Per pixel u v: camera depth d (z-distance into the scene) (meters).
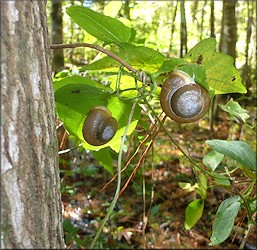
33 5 0.14
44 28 0.15
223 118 0.91
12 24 0.13
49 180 0.15
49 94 0.15
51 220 0.15
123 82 0.23
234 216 0.24
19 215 0.13
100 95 0.21
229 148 0.25
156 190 0.64
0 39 0.13
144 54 0.20
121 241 0.53
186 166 0.71
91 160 0.70
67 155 0.54
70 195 0.61
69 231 0.43
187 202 0.61
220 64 0.20
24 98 0.13
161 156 0.75
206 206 0.59
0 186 0.13
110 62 0.21
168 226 0.56
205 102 0.18
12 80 0.13
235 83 0.21
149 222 0.57
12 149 0.13
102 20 0.22
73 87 0.21
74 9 0.21
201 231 0.55
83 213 0.58
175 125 0.91
